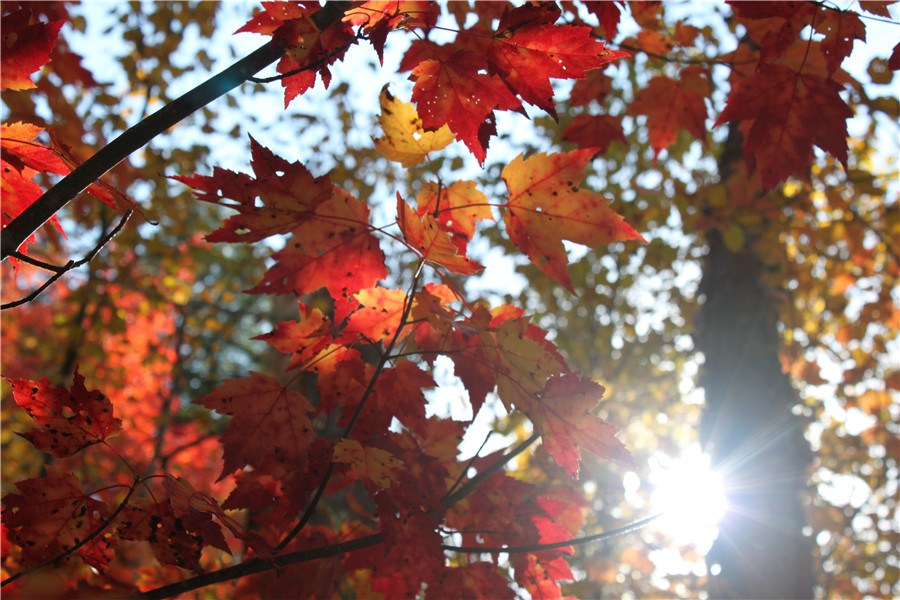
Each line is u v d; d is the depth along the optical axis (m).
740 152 2.01
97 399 0.67
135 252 2.69
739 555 1.55
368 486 0.71
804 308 2.77
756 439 1.66
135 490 0.68
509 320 0.68
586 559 2.71
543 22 0.66
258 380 0.72
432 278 2.59
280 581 0.77
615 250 2.86
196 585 0.70
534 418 0.68
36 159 0.69
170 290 3.11
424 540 0.72
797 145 0.78
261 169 0.67
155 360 2.95
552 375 0.68
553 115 0.68
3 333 3.17
